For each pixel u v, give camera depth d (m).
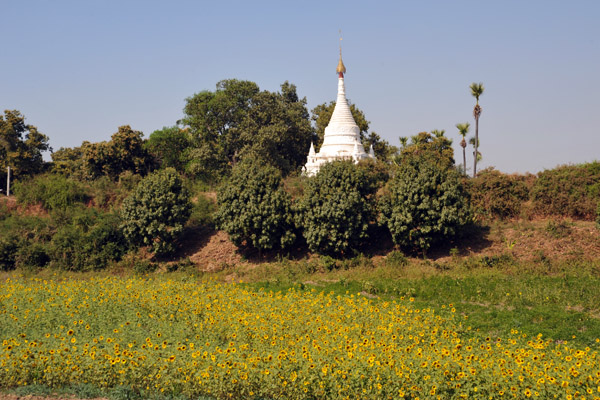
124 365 15.26
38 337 18.55
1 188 62.56
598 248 32.53
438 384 14.00
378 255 37.25
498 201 38.97
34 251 40.91
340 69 59.91
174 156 68.00
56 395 14.61
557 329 21.73
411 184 35.31
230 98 66.31
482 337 20.97
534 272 30.59
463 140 58.66
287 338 18.08
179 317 21.48
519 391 13.81
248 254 39.97
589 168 39.19
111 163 61.50
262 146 60.22
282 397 14.34
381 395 14.05
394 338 18.44
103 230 41.88
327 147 58.72
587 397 13.59
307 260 37.84
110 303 23.19
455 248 35.19
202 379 14.45
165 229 40.19
